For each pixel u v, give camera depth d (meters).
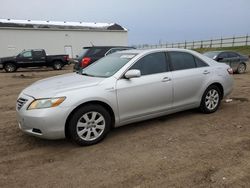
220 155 4.21
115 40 44.25
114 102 4.88
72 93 4.52
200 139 4.88
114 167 3.91
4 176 3.75
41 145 4.79
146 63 5.42
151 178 3.58
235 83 11.46
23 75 18.20
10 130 5.62
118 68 5.18
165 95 5.52
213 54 15.65
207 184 3.41
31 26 38.56
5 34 36.28
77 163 4.08
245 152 4.30
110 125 5.00
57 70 23.83
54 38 39.56
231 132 5.21
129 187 3.39
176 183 3.45
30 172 3.85
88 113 4.65
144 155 4.27
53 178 3.67
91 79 5.01
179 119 6.07
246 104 7.36
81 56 13.05
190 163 3.96
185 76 5.81
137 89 5.12
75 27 42.16
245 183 3.42
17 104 4.83
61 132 4.45
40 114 4.33
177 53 5.95
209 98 6.38
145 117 5.36
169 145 4.65
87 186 3.44
